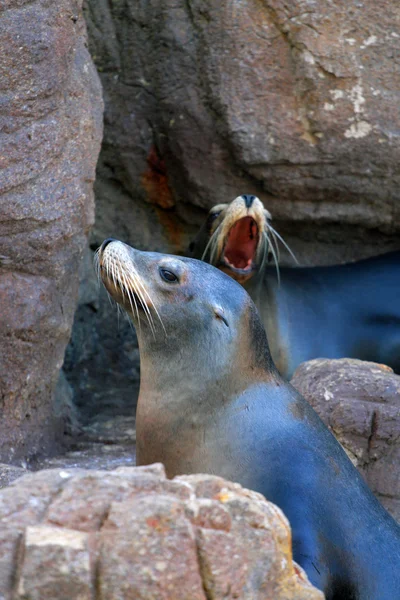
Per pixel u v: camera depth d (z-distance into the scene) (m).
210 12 34.62
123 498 12.30
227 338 20.78
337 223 38.56
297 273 38.00
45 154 25.08
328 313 36.53
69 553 11.43
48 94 24.83
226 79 35.00
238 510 12.48
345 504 18.56
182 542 11.84
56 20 24.77
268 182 36.62
